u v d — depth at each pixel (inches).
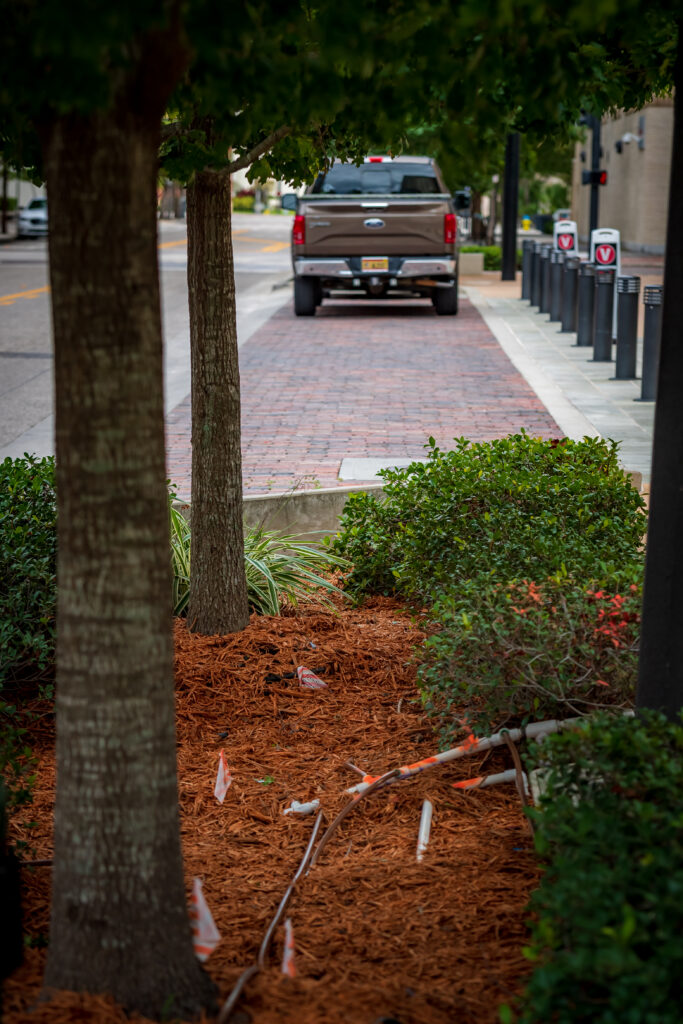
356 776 177.6
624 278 545.3
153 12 89.8
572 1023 98.1
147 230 100.7
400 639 232.2
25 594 202.5
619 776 118.6
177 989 111.7
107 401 101.3
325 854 154.0
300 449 405.1
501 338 716.7
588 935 98.8
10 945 121.8
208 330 220.2
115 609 105.2
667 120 1643.7
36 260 1433.3
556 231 850.1
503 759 176.7
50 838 159.5
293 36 122.6
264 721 198.4
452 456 269.1
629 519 247.0
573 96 136.1
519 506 241.4
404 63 122.0
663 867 105.0
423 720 195.6
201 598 229.8
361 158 232.8
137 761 108.2
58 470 104.8
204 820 165.5
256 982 119.5
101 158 97.3
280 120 150.3
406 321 820.6
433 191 840.9
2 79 101.4
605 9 88.9
